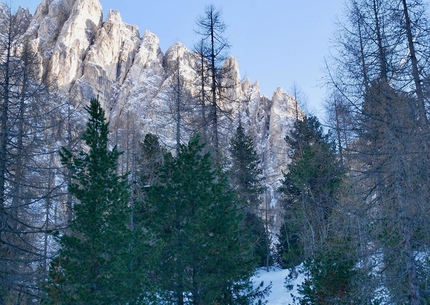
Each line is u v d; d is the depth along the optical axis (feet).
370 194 32.27
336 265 38.37
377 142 31.48
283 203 102.01
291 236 103.45
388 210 29.99
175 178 41.88
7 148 42.57
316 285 39.29
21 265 44.62
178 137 71.31
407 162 28.55
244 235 51.57
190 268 40.98
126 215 35.58
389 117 29.96
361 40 35.01
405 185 28.78
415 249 29.94
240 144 103.60
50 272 34.65
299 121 104.99
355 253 32.71
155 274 40.24
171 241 39.91
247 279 44.39
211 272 40.11
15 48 50.37
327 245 40.14
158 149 82.28
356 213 30.58
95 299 31.35
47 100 54.70
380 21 35.53
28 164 46.62
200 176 42.45
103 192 35.09
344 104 33.68
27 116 45.78
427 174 28.09
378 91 31.86
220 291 41.39
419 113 29.94
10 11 52.80
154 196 42.60
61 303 32.24
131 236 34.78
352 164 34.27
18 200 44.60
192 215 41.24
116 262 32.99
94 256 33.01
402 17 35.53
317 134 97.50
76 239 33.71
